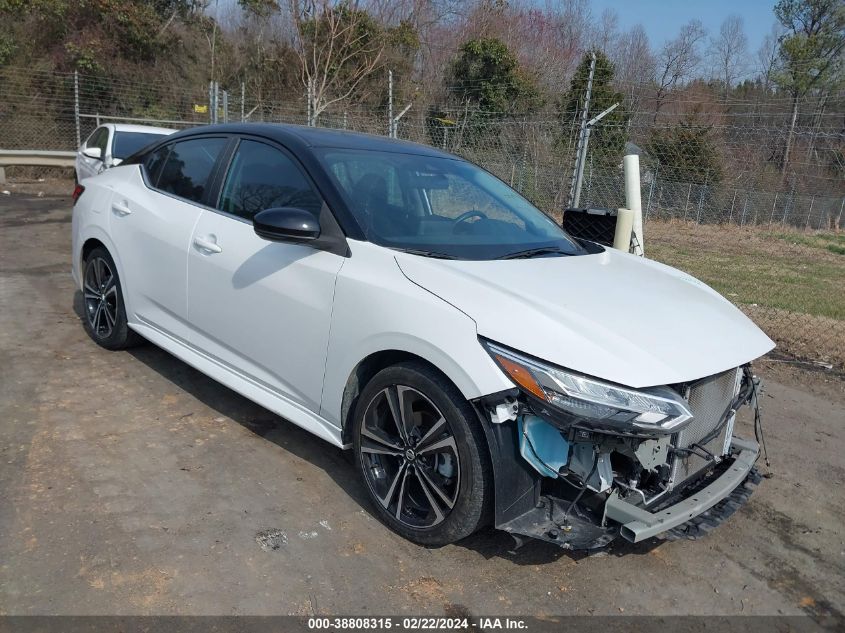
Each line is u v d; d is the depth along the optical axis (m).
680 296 3.15
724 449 3.03
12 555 2.55
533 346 2.45
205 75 23.75
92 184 4.82
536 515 2.59
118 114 18.86
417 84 22.45
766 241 15.14
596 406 2.36
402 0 24.52
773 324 7.04
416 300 2.71
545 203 10.93
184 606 2.38
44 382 4.14
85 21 20.28
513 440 2.51
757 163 14.02
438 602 2.54
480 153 11.52
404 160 3.75
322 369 3.07
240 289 3.44
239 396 4.18
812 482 3.76
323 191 3.20
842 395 5.12
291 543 2.80
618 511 2.49
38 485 3.03
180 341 3.98
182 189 4.03
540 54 28.48
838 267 12.71
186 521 2.88
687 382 2.58
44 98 17.86
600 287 3.00
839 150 12.17
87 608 2.33
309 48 21.70
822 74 32.06
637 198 5.41
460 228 3.40
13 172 16.36
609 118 12.04
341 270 2.99
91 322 4.78
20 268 7.07
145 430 3.65
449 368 2.55
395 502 2.91
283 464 3.43
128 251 4.27
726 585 2.82
